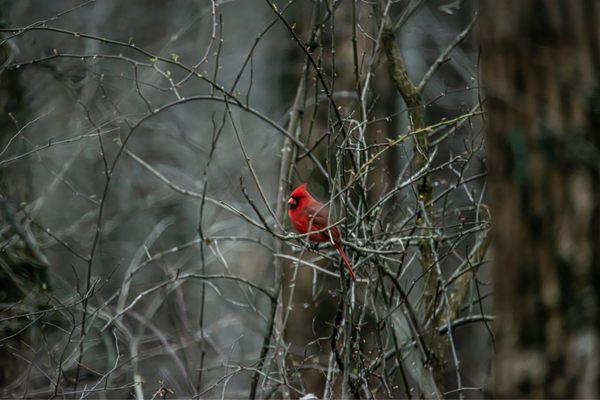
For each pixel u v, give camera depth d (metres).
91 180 17.66
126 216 17.34
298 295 14.73
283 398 9.91
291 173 11.40
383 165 12.31
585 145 5.49
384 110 15.09
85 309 9.52
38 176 16.75
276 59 22.17
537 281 5.63
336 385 10.52
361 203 9.26
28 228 11.95
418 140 10.34
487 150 6.00
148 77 16.14
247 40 25.00
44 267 11.65
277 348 9.88
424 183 10.16
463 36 11.07
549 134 5.58
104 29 19.83
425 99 17.81
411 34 18.45
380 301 10.04
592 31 5.57
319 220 10.52
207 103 22.20
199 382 10.05
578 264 5.49
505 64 5.77
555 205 5.57
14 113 12.73
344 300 8.87
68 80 13.20
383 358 9.08
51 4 19.05
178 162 20.66
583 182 5.51
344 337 8.91
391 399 8.88
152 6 22.33
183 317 13.91
